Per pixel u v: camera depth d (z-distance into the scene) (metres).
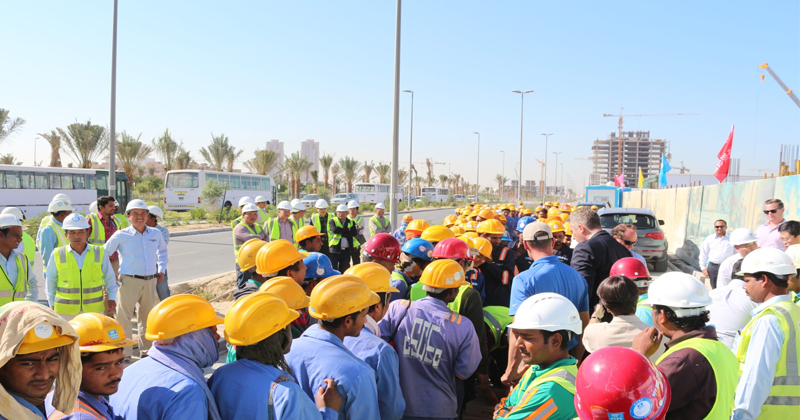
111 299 5.79
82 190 29.81
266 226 9.84
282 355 2.43
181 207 37.78
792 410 2.62
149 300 6.40
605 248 4.76
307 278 4.13
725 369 2.14
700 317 2.30
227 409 2.30
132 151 42.03
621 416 1.43
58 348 1.82
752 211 10.66
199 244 20.50
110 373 2.12
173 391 2.17
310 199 51.28
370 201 59.38
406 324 3.31
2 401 1.70
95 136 40.44
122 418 2.23
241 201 8.69
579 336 4.00
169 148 48.81
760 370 2.62
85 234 5.56
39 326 1.72
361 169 72.00
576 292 3.96
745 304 3.96
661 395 1.47
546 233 4.12
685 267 15.04
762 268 2.96
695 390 2.07
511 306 4.04
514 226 13.39
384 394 2.98
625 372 1.45
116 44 16.55
